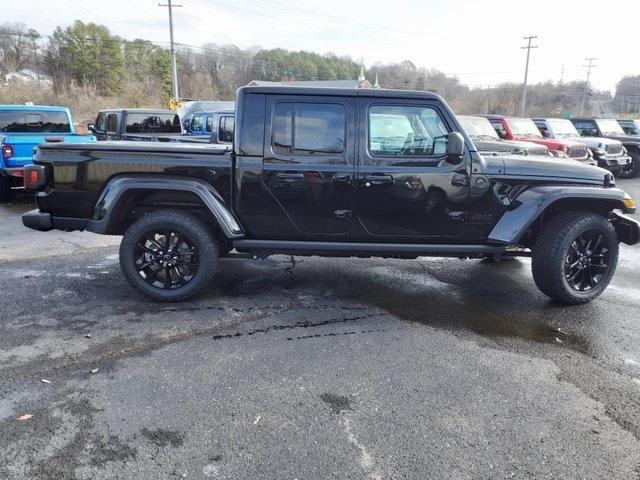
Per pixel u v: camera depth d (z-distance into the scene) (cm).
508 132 1281
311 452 248
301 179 420
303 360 344
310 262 588
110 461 239
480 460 246
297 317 420
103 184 431
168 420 272
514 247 465
